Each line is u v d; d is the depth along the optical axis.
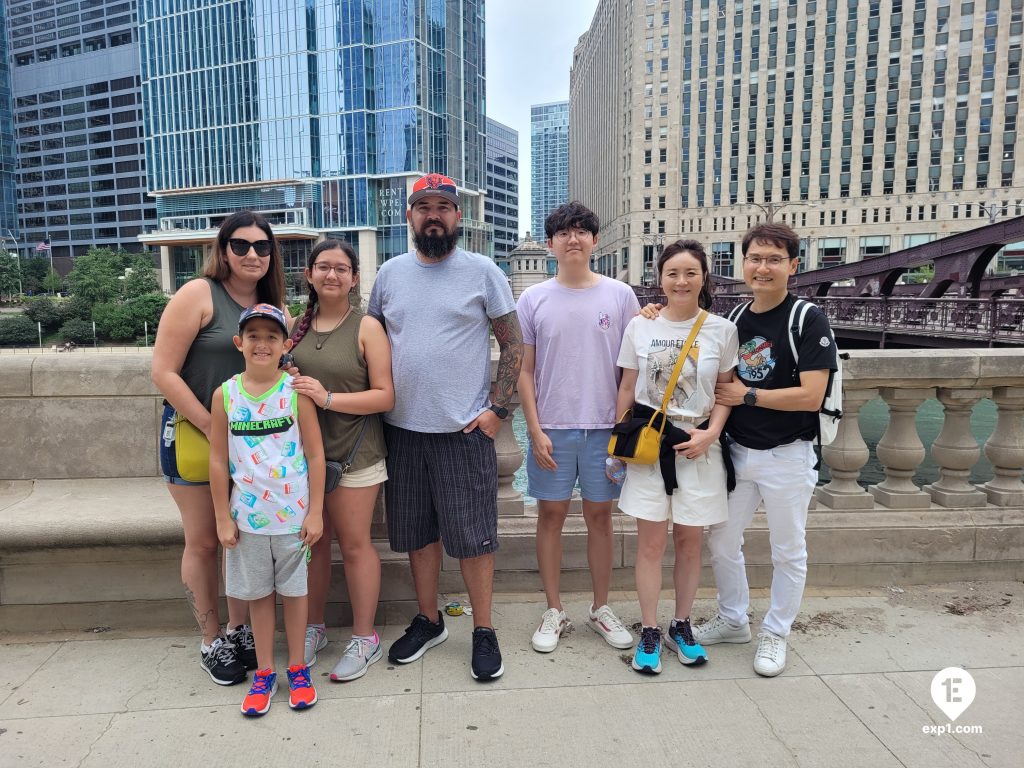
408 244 72.12
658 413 2.72
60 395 3.60
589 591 3.52
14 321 59.59
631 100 91.88
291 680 2.49
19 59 118.69
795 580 2.73
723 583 2.96
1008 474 3.62
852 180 81.50
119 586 3.11
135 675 2.71
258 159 75.38
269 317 2.36
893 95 78.88
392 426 2.83
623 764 2.14
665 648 2.93
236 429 2.41
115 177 114.31
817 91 82.00
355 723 2.37
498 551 3.49
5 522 3.00
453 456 2.73
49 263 100.62
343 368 2.62
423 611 2.94
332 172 72.88
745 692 2.56
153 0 77.75
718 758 2.16
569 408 2.93
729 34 85.31
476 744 2.24
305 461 2.52
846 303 27.50
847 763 2.13
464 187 77.94
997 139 75.12
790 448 2.71
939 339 19.83
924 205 78.62
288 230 70.62
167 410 2.62
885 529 3.46
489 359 2.87
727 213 87.31
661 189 89.88
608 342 2.93
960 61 75.88
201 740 2.27
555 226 2.93
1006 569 3.51
